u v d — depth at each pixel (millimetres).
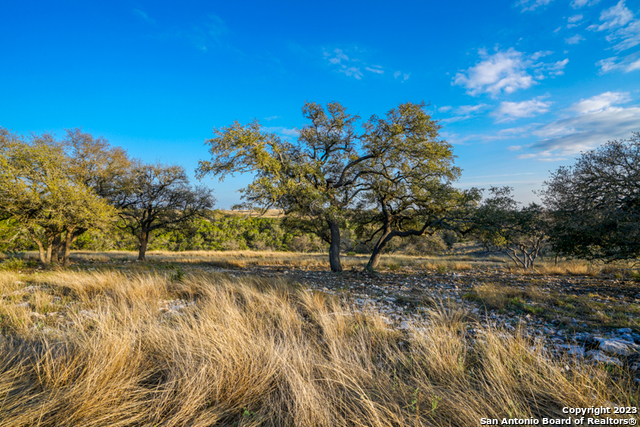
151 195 25078
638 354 3867
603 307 7039
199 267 20375
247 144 13367
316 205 14164
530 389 2805
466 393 2779
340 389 2992
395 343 4480
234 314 5258
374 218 19609
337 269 17406
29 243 20766
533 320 6023
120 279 9719
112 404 2605
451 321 5527
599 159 10055
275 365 3264
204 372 2986
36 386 2912
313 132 16188
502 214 12781
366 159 17109
